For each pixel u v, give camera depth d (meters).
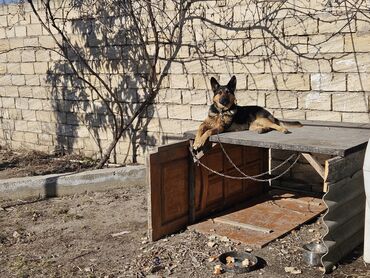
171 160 4.05
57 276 3.41
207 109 5.61
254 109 4.24
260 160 5.07
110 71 6.43
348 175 3.41
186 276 3.33
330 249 3.32
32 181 5.30
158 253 3.72
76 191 5.44
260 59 5.12
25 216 4.72
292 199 4.86
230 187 4.70
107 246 3.93
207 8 5.43
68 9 6.67
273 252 3.68
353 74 4.58
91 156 6.89
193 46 5.60
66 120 7.11
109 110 6.27
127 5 6.01
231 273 3.35
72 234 4.22
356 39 4.52
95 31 6.48
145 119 6.20
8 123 7.95
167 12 5.74
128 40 6.16
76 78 6.84
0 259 3.73
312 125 4.42
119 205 4.98
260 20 5.06
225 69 5.39
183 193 4.21
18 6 7.25
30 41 7.27
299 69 4.88
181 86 5.79
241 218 4.38
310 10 4.73
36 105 7.46
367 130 4.09
